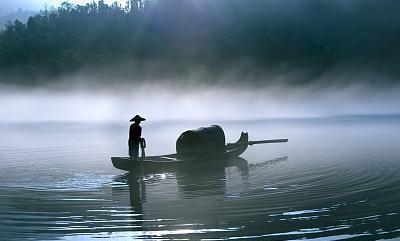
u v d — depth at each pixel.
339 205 12.35
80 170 19.61
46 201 13.53
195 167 20.12
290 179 16.44
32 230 10.66
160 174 18.39
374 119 63.59
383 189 14.30
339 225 10.57
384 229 10.21
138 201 13.43
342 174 17.22
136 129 19.11
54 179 17.34
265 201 12.98
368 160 20.86
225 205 12.66
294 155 23.58
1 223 11.18
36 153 26.36
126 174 18.47
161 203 13.12
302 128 45.66
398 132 38.50
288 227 10.50
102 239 10.00
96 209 12.55
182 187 15.54
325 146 27.80
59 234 10.36
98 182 16.70
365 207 12.09
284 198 13.32
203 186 15.62
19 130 49.75
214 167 20.00
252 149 27.23
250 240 9.71
